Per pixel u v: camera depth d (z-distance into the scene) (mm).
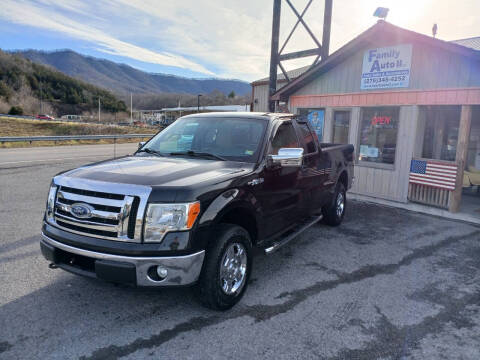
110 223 2953
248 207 3604
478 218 7246
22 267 4246
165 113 131625
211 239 3230
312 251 5219
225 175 3422
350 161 6949
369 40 8648
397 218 7289
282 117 4793
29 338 2893
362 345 2957
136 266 2855
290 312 3449
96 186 3049
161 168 3465
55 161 15156
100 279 2945
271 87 12102
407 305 3672
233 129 4367
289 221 4641
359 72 9109
